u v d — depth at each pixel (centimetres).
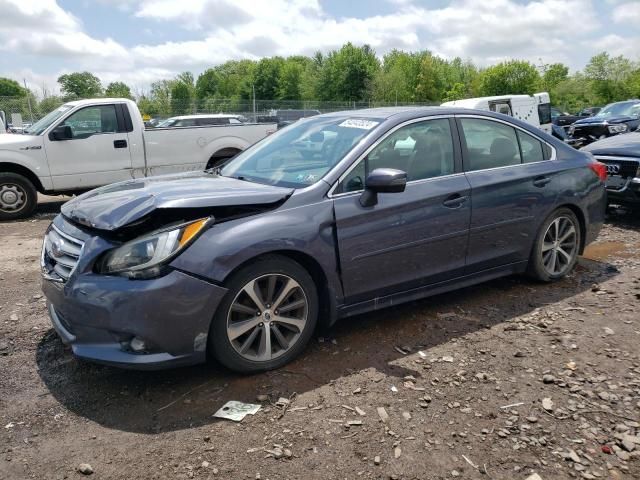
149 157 1032
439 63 8288
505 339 395
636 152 717
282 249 336
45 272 344
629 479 253
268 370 347
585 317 433
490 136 461
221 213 331
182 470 258
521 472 256
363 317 436
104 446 277
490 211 440
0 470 259
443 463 262
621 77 6894
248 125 1113
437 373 346
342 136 410
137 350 310
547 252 502
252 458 266
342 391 324
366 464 261
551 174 484
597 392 324
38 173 948
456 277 436
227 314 325
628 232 720
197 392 326
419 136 418
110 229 312
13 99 2411
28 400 320
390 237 385
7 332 414
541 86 6925
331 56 8038
